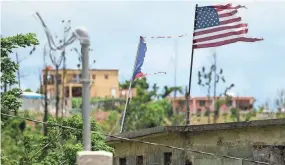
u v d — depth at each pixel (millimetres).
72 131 49688
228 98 183750
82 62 24938
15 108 45156
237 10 45531
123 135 50031
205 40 46000
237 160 40938
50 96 165125
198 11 46156
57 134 50406
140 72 55500
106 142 53344
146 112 162000
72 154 46656
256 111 195750
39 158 50594
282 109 188000
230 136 41438
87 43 24719
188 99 47781
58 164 48000
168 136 45844
